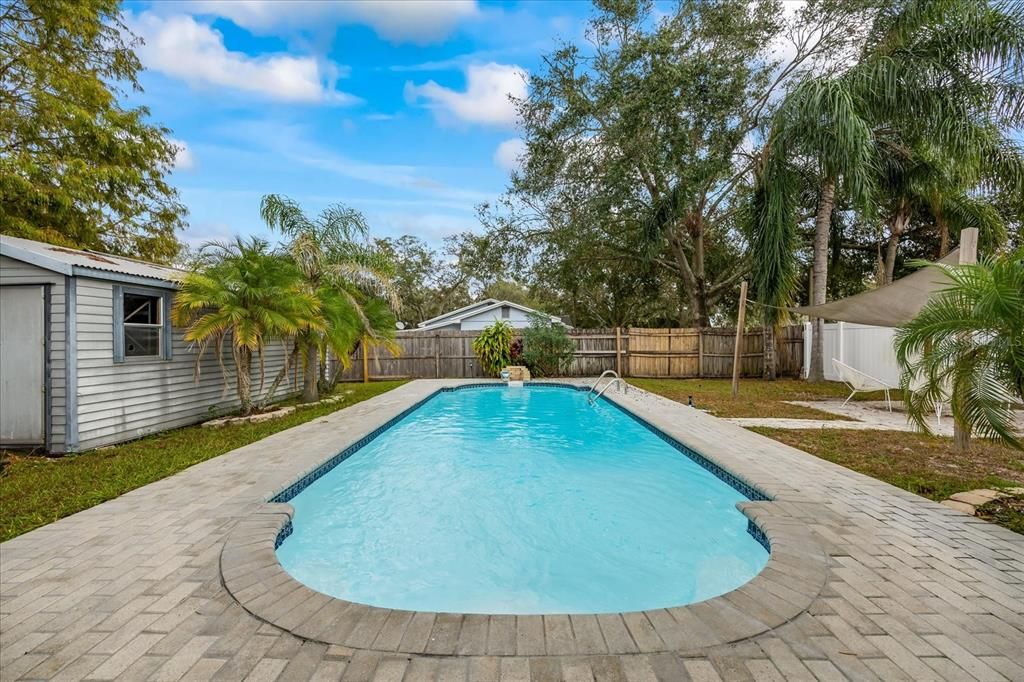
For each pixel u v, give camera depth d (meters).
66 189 10.97
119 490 4.17
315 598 2.47
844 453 5.49
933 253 14.91
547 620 2.29
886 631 2.19
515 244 17.91
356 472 6.00
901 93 9.69
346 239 11.20
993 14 8.84
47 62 10.91
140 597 2.48
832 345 13.51
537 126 15.48
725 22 13.00
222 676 1.90
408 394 11.10
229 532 3.29
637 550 3.91
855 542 3.12
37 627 2.22
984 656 2.02
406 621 2.28
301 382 11.07
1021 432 6.20
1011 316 3.35
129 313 6.73
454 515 4.67
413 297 32.00
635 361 15.42
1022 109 9.26
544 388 13.21
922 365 3.90
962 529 3.33
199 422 7.75
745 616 2.31
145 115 13.30
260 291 7.33
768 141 11.79
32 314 5.67
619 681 1.88
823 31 12.86
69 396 5.61
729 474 4.80
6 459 5.29
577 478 5.80
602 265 19.05
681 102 12.82
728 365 15.22
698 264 16.61
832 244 14.98
